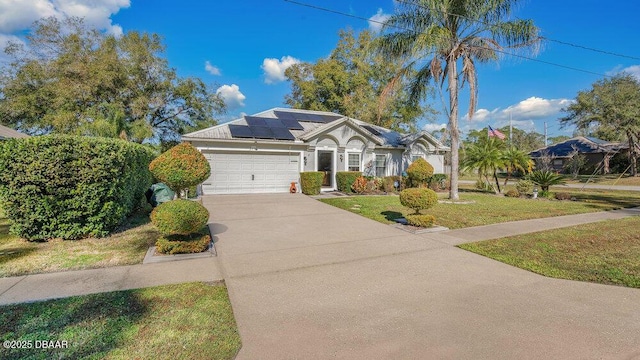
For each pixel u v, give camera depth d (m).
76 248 5.42
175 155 5.25
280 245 5.83
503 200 13.12
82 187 5.82
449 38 11.02
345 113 26.38
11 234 6.21
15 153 5.34
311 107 27.12
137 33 20.78
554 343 2.69
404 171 17.16
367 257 5.15
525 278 4.28
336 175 15.02
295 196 13.04
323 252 5.40
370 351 2.56
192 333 2.79
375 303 3.44
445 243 6.10
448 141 19.73
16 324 2.90
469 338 2.76
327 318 3.10
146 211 8.91
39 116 19.95
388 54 12.29
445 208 10.68
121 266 4.57
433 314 3.20
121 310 3.20
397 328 2.92
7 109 18.98
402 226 7.41
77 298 3.46
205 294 3.63
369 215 8.97
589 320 3.10
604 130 25.64
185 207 5.02
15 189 5.42
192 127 24.98
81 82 19.02
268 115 17.20
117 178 6.32
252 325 2.95
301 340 2.71
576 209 10.60
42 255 5.01
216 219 8.23
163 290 3.71
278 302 3.45
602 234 6.89
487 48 11.56
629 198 14.16
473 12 11.21
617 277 4.32
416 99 14.57
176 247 4.98
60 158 5.57
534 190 14.18
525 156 15.51
